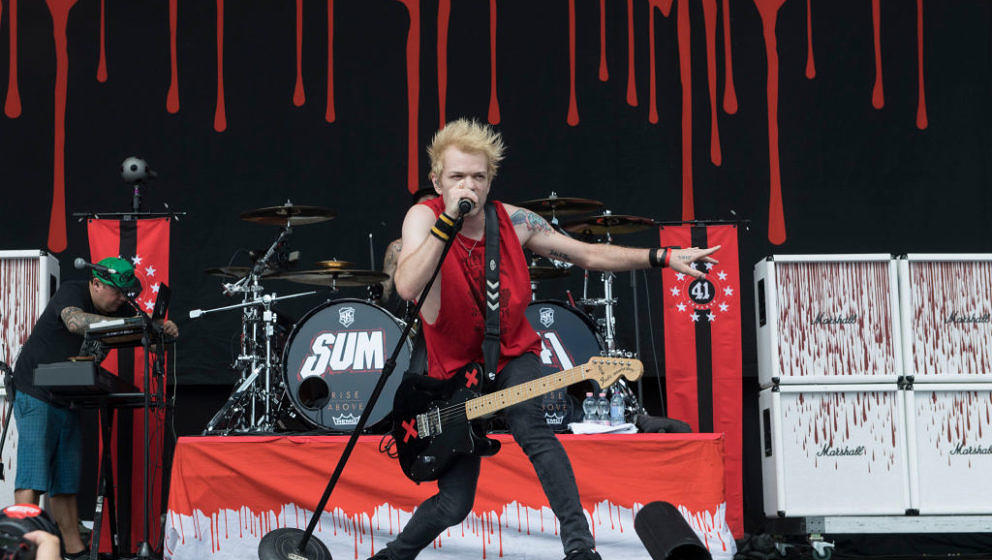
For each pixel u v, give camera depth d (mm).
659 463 4613
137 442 5691
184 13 6629
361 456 4602
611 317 6074
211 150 6570
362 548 4570
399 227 6602
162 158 6527
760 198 6535
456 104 6656
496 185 6594
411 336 5332
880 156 6559
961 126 6566
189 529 4551
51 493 5074
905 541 6043
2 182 6410
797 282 5527
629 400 5727
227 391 6543
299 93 6641
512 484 4590
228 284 6125
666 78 6629
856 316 5496
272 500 4594
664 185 6562
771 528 6176
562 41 6688
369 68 6680
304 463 4609
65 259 6383
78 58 6543
